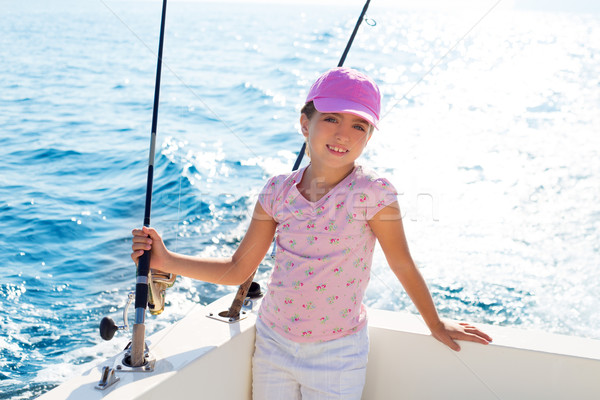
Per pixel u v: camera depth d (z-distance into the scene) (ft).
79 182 16.29
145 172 16.80
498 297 9.88
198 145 18.57
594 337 8.66
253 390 4.78
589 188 14.37
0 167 17.47
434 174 15.12
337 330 4.50
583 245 11.65
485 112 21.47
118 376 3.75
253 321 4.86
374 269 11.00
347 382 4.45
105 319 3.91
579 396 4.49
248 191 14.30
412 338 4.86
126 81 29.45
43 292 10.30
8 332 8.92
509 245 11.65
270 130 20.54
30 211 14.08
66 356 8.44
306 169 4.77
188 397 4.01
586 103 22.36
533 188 14.33
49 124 22.04
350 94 4.47
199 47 39.65
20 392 7.54
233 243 11.34
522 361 4.58
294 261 4.54
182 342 4.36
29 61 33.45
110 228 13.24
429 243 11.82
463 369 4.74
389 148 17.06
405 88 25.53
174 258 4.46
